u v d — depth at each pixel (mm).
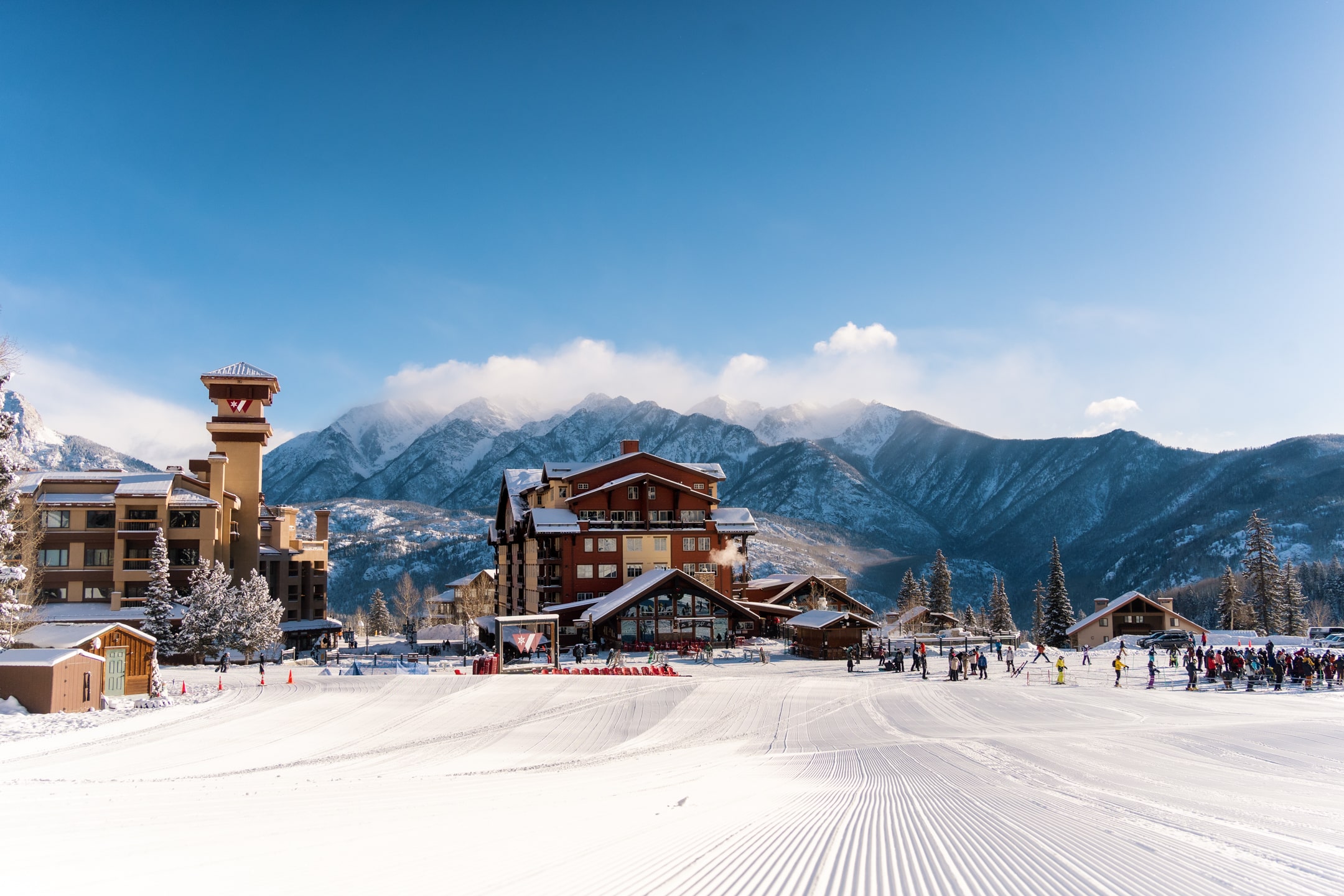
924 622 120688
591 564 100250
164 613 81688
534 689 54562
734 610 87688
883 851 12453
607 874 11242
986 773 22531
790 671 65625
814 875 10883
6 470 50656
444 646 96062
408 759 33938
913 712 42812
